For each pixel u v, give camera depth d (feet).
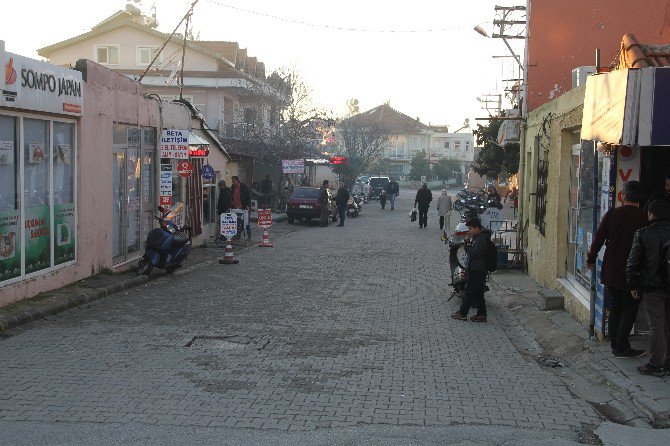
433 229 99.30
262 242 73.15
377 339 32.35
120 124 50.72
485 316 37.22
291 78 143.84
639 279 25.25
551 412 22.26
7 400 22.29
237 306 39.58
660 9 51.39
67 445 18.54
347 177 199.21
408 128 343.26
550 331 34.09
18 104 35.70
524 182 59.11
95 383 24.27
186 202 66.64
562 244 41.93
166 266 49.57
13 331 32.04
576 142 40.11
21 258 37.29
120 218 51.44
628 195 27.66
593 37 56.80
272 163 135.33
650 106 24.58
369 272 55.01
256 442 19.01
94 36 148.77
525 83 59.67
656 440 20.01
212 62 146.82
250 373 26.02
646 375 25.62
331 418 21.15
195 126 71.10
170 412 21.36
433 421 21.07
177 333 32.35
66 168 42.73
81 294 39.58
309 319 36.45
